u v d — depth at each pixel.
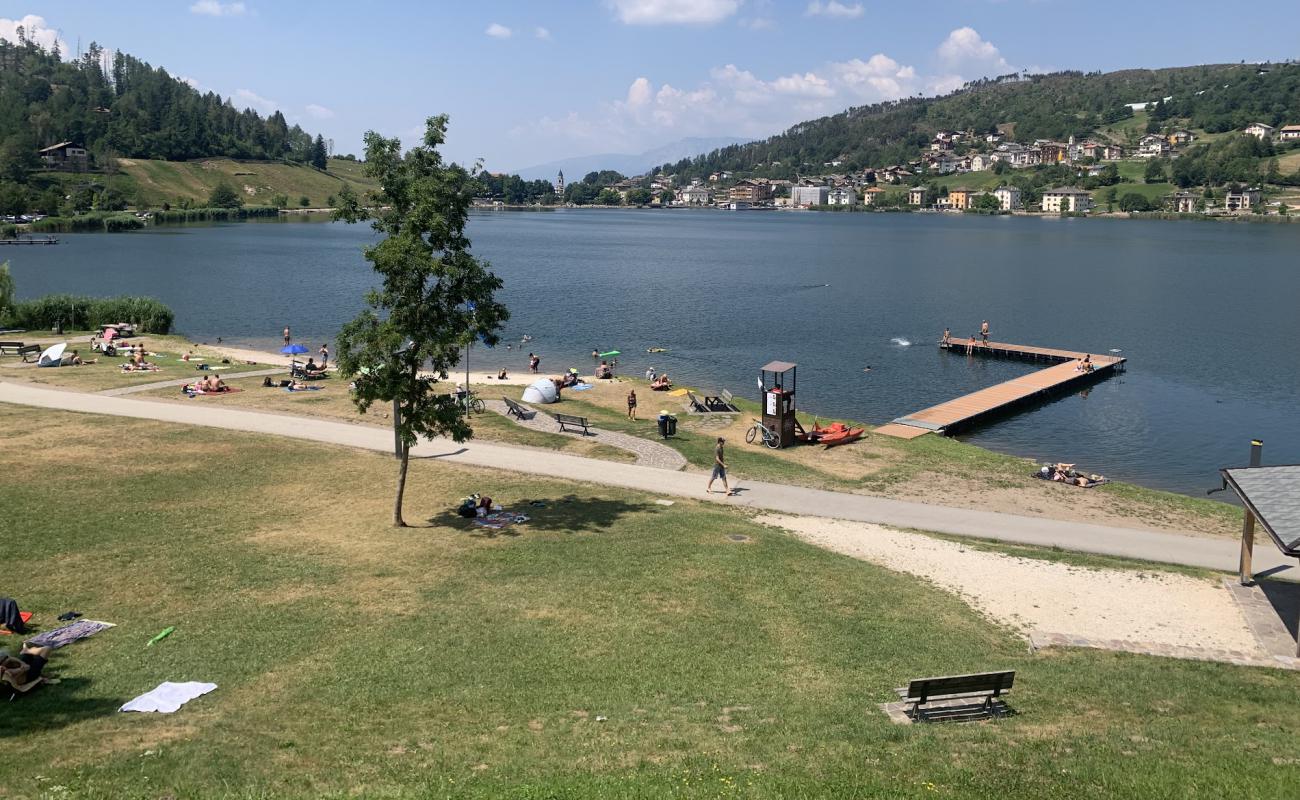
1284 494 25.78
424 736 17.08
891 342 92.19
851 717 18.31
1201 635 24.39
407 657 20.92
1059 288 138.38
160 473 36.72
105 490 34.12
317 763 15.81
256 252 186.25
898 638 23.08
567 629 22.91
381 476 37.62
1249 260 180.00
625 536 30.77
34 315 81.69
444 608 24.14
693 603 24.97
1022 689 20.12
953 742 17.05
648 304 118.88
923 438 50.06
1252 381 74.00
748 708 18.69
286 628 22.52
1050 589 27.62
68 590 24.75
